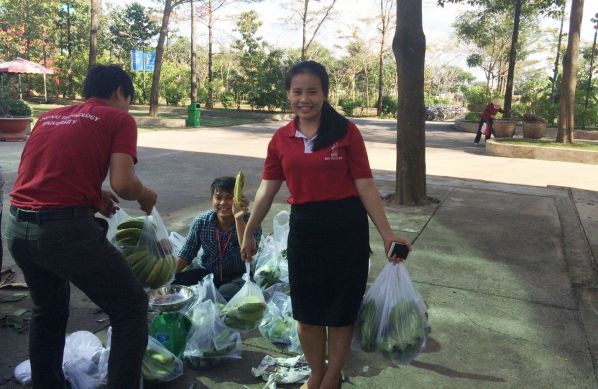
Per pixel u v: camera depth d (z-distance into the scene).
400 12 6.35
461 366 2.88
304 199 2.26
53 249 2.09
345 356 2.41
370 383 2.71
